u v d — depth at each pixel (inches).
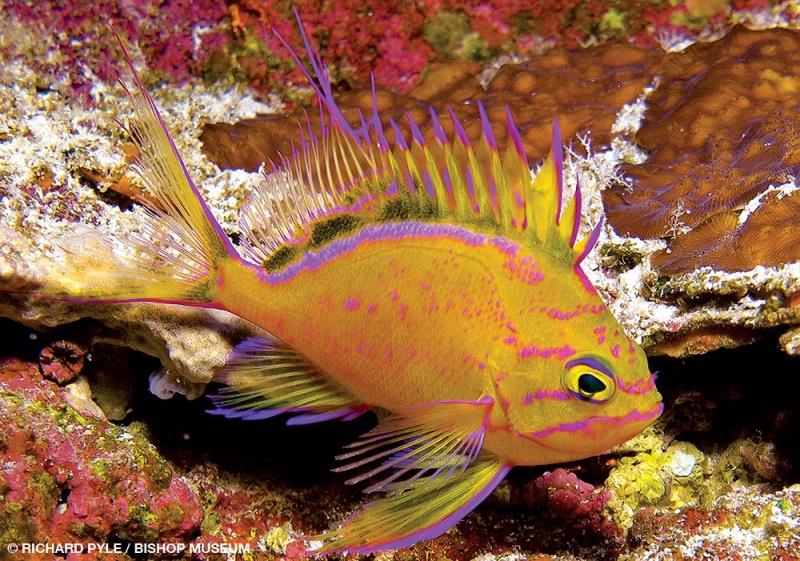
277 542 21.6
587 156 22.9
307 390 19.9
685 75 23.9
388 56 25.1
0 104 22.2
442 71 25.1
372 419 23.2
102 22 23.4
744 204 20.9
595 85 24.1
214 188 22.5
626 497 21.6
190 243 19.1
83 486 19.6
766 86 22.6
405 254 18.3
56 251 19.9
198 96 24.6
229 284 19.0
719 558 19.3
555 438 18.3
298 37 24.6
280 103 25.1
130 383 22.2
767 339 20.7
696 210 21.2
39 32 23.1
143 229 21.1
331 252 18.6
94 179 21.5
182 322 20.3
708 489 22.3
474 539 21.5
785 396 21.5
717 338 20.7
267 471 22.7
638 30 25.3
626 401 17.9
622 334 17.9
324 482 22.6
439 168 18.9
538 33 25.2
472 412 18.3
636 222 21.5
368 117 23.8
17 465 19.3
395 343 18.4
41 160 21.2
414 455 19.1
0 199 20.2
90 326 20.8
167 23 23.9
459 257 18.2
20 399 20.2
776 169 21.0
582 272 18.0
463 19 24.9
